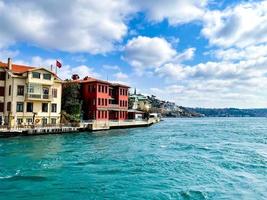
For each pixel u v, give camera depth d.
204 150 37.50
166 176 22.98
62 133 57.06
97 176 22.77
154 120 127.25
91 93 73.75
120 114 83.12
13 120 54.19
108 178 22.19
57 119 61.16
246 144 45.47
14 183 20.48
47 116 59.31
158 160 29.66
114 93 82.75
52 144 41.53
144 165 27.08
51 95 58.97
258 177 22.94
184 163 28.12
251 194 18.70
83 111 72.88
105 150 36.69
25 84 56.09
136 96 138.88
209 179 22.20
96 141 46.47
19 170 24.28
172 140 50.28
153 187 19.89
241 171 24.98
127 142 45.81
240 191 19.28
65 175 22.95
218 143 46.44
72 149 37.09
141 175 23.23
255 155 33.38
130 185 20.33
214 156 32.47
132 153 34.34
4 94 56.97
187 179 22.16
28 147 37.66
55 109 60.91
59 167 25.81
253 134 67.88
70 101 69.31
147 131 72.06
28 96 55.62
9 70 56.44
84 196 17.95
